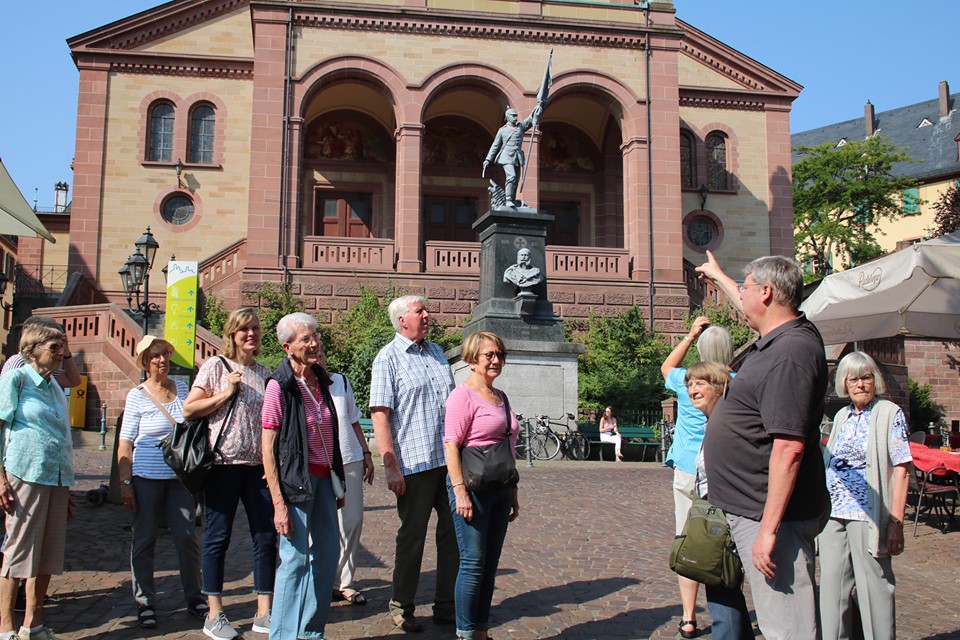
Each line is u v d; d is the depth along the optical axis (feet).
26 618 18.02
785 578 12.85
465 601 17.54
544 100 60.18
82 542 27.91
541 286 57.41
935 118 217.56
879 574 17.65
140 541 19.81
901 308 35.37
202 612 20.27
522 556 26.91
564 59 96.27
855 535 17.83
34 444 17.97
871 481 17.74
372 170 110.52
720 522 14.67
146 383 21.08
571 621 20.27
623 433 65.92
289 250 88.33
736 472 13.29
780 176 114.93
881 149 163.63
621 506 37.11
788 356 12.75
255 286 86.33
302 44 91.66
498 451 17.71
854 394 18.63
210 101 104.17
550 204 114.73
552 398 56.59
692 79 114.93
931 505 36.86
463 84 95.25
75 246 99.19
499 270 57.31
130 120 102.27
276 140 89.51
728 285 16.75
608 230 112.88
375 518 32.76
